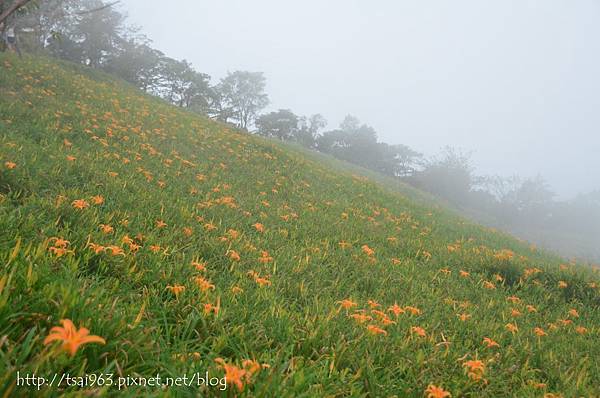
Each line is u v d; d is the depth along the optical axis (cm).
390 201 1520
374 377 269
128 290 328
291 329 310
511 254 877
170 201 656
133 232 475
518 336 421
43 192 522
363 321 353
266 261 500
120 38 5225
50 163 640
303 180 1368
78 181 628
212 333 296
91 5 4897
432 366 311
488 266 738
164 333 288
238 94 7869
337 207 1077
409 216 1249
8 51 1778
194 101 5603
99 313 235
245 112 8056
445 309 477
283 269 510
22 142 722
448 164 5588
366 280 542
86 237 389
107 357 215
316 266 552
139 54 5212
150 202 616
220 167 1161
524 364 362
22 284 236
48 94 1266
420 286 564
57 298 234
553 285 691
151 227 520
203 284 346
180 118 1831
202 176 926
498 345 371
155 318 291
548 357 383
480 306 530
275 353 282
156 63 5312
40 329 209
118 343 222
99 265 351
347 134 7219
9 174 520
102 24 4934
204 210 688
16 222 372
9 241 319
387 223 1040
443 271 681
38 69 1594
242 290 376
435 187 5312
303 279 465
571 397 308
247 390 208
